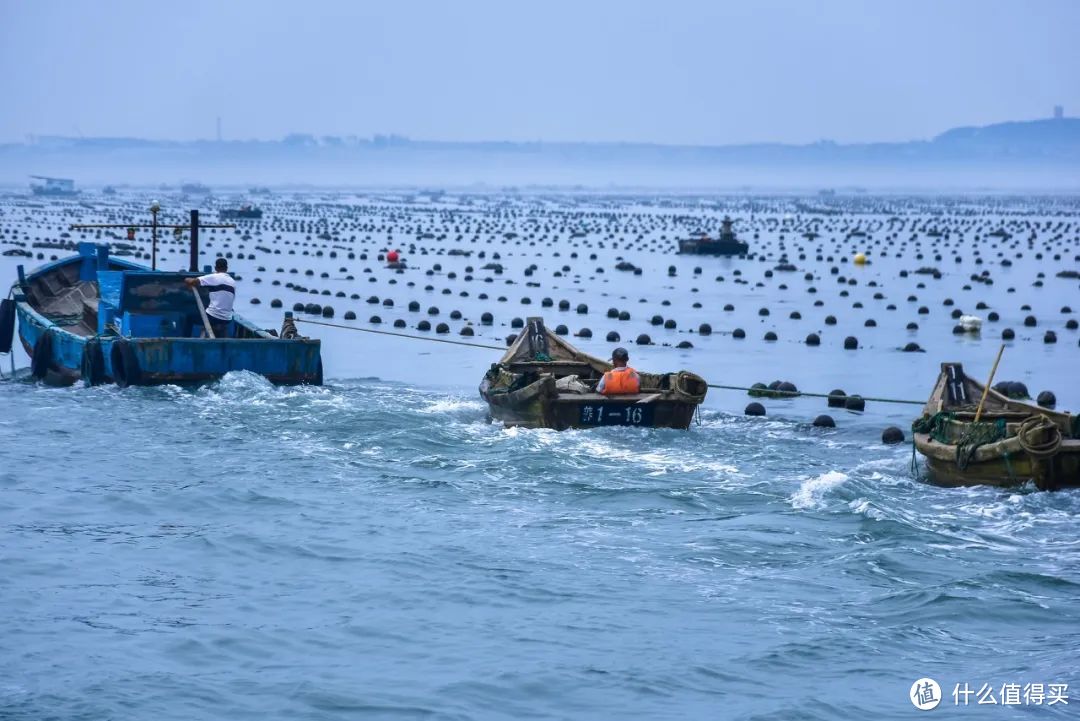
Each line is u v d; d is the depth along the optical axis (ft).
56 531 109.50
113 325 187.52
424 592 94.99
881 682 79.92
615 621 89.71
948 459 128.26
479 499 121.29
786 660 83.10
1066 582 98.12
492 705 75.92
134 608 91.04
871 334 275.18
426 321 269.85
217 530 110.01
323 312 290.97
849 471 135.33
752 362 227.20
